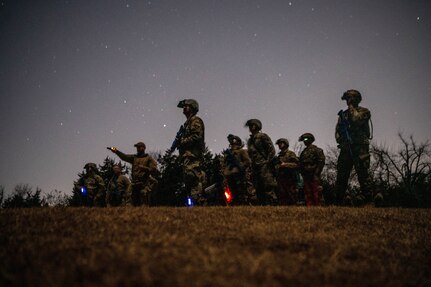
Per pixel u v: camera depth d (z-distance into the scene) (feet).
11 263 13.30
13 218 19.94
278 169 35.35
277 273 12.96
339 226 21.79
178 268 12.76
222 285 11.55
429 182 91.15
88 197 47.39
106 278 11.55
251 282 11.96
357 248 17.53
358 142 36.47
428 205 79.66
